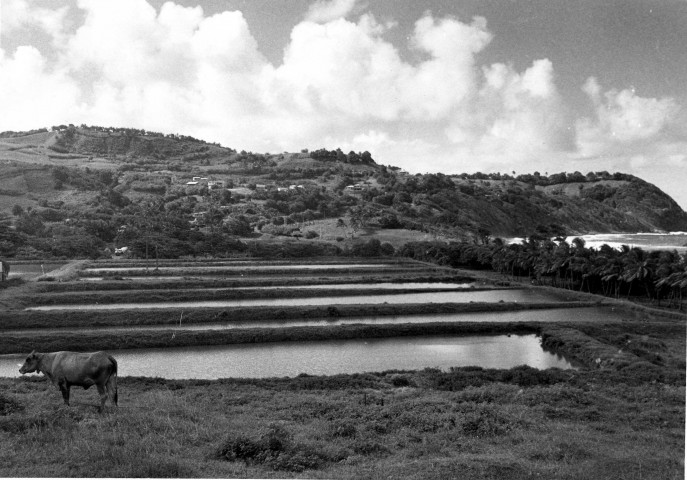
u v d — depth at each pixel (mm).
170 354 52469
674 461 16234
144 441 15727
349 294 91250
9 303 75562
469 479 14070
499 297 90750
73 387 27438
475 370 42188
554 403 27516
